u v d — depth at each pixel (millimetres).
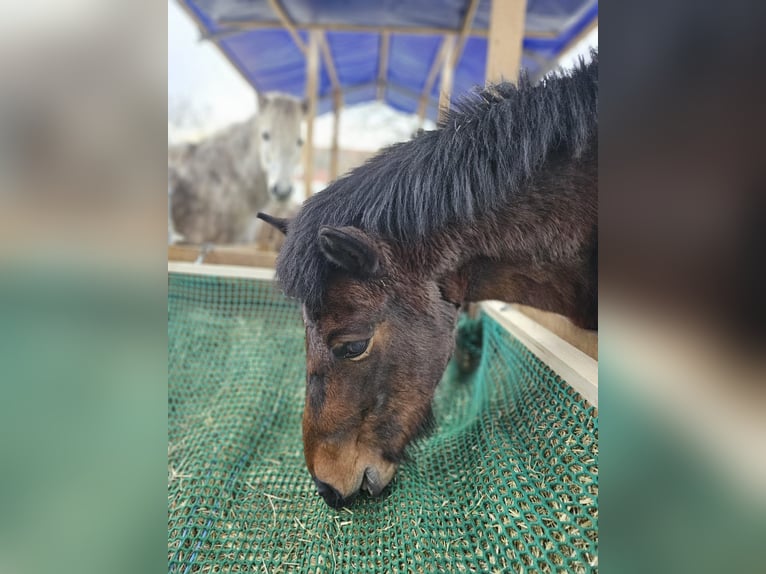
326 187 1476
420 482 1561
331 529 1468
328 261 1285
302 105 5520
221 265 3127
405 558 1284
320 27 5020
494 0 2684
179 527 1478
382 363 1353
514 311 2285
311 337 1348
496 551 1174
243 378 2398
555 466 1236
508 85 1520
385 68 8062
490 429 1595
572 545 1014
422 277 1398
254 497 1670
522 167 1349
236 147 5426
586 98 1313
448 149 1390
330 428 1355
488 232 1428
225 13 4863
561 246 1434
